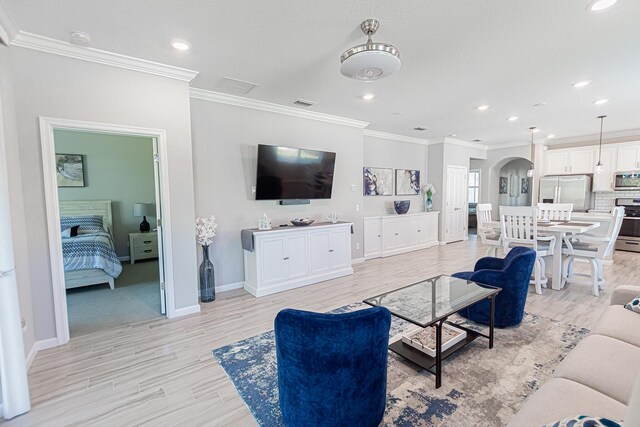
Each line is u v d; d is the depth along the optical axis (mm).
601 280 3934
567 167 6969
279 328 1554
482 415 1772
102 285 4391
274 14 2178
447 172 7461
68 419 1813
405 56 2855
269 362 2381
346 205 5469
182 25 2316
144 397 1994
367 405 1572
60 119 2594
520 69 3166
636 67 3117
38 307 2578
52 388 2094
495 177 8672
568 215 5129
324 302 3654
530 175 6824
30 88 2475
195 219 3686
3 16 2107
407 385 2066
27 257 2479
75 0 1993
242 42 2584
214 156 3977
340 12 2158
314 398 1521
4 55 2248
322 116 4945
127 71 2875
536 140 7375
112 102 2812
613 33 2443
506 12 2160
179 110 3170
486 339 2654
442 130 6305
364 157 6309
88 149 5562
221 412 1852
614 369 1412
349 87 3695
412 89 3748
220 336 2814
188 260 3309
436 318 2033
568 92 3850
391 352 2512
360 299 3744
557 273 3908
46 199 2578
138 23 2281
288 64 3035
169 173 3139
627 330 1763
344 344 1453
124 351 2562
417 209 7477
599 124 5688
